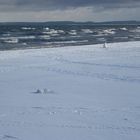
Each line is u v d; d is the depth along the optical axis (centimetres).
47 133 1096
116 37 8125
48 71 2583
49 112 1355
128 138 1055
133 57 3441
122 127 1162
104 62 3058
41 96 1697
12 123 1201
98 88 1945
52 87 1975
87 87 1975
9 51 3950
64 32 10344
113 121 1235
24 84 2072
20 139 1037
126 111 1392
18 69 2661
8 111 1374
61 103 1534
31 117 1281
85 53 3788
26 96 1700
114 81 2173
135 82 2138
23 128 1145
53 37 7631
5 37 7094
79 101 1584
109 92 1828
